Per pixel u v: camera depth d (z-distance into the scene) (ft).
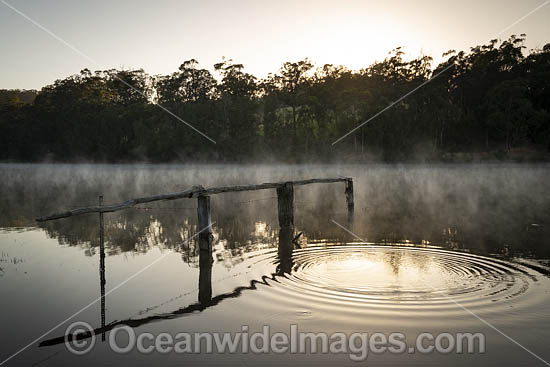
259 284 23.31
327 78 268.41
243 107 234.58
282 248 33.24
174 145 228.63
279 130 232.73
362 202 65.57
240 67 265.34
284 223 43.83
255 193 86.63
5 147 280.51
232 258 30.17
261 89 267.39
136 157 240.12
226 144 224.12
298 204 64.34
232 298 21.08
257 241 36.63
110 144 247.09
